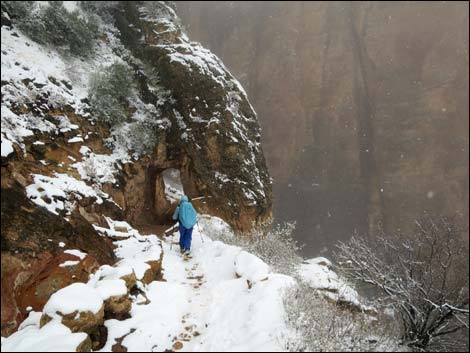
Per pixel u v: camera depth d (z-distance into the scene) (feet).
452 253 31.30
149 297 17.72
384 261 32.60
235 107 43.50
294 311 15.07
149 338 14.69
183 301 18.16
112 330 14.85
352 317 17.42
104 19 46.78
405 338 26.96
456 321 30.32
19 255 16.29
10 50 31.01
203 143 40.14
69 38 37.76
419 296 28.94
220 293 18.83
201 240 29.63
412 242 33.09
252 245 29.43
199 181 39.78
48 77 31.48
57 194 20.98
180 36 46.09
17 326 14.99
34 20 35.32
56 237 18.47
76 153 29.07
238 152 41.11
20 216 17.39
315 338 13.66
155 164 38.58
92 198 26.18
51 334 13.06
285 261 28.19
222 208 39.29
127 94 38.34
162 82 41.91
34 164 24.16
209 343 14.30
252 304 16.15
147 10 46.32
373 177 99.71
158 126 39.29
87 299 14.52
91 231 21.72
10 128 24.04
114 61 40.29
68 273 17.39
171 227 34.94
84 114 32.09
